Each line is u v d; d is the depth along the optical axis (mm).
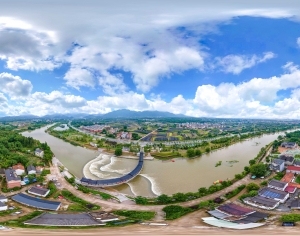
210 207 125125
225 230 98188
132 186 168875
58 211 121750
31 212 120062
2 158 197125
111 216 114750
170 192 158000
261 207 124938
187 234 92938
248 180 167250
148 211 123250
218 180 172625
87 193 149000
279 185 147250
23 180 162125
